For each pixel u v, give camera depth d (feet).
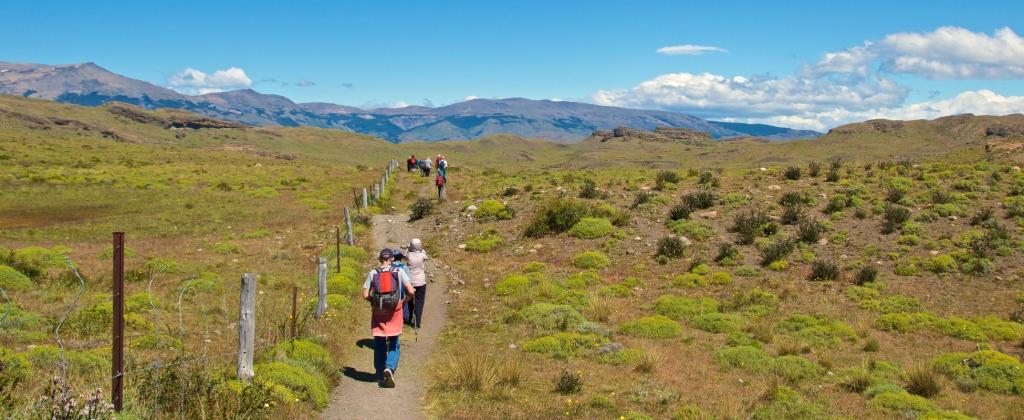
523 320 50.62
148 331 42.32
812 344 45.50
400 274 35.91
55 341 38.24
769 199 91.91
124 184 162.40
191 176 188.24
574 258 72.28
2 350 30.76
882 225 76.79
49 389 23.98
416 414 31.22
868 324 50.49
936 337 48.32
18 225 105.50
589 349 43.21
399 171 205.16
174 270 66.33
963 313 53.88
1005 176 100.53
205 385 27.30
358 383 35.60
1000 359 39.50
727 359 41.34
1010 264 64.34
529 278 64.23
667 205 91.71
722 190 100.73
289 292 57.67
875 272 62.13
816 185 100.94
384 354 36.09
